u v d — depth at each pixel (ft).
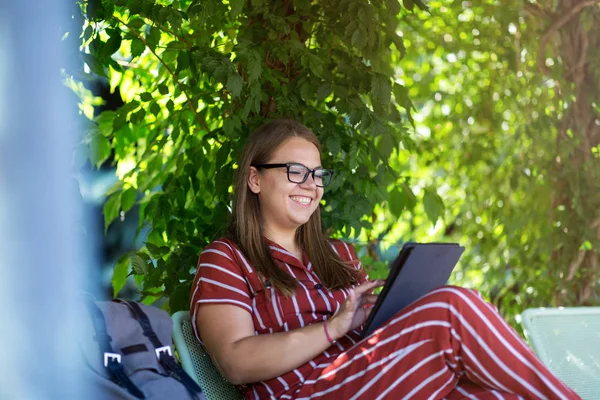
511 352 6.81
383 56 11.37
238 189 8.82
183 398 6.67
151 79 12.01
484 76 15.74
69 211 5.66
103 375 6.27
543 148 14.58
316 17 10.95
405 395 7.04
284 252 8.76
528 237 14.85
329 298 8.65
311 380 7.61
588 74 14.49
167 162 11.74
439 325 7.00
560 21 14.44
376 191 10.89
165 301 11.30
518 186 14.90
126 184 11.62
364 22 10.29
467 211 16.07
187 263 10.27
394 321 7.24
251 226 8.66
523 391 6.77
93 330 6.40
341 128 10.71
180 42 10.44
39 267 5.56
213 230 10.52
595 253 14.49
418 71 16.84
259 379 7.74
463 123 16.14
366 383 7.20
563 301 14.53
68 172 5.63
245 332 7.91
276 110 10.93
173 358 7.06
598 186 14.33
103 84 12.38
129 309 6.94
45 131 5.51
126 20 10.76
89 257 10.29
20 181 5.44
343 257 9.57
